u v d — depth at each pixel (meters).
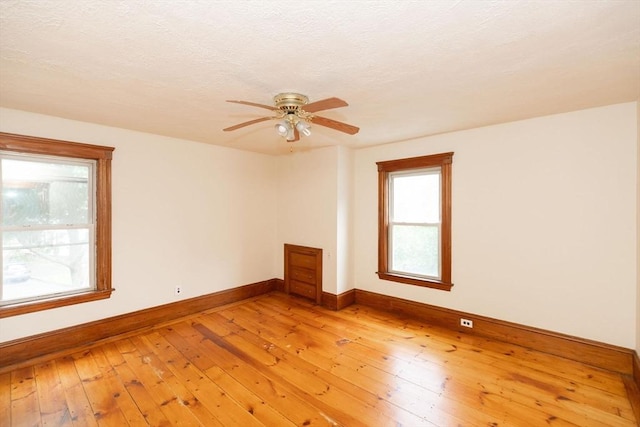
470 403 2.16
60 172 3.00
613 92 2.29
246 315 3.92
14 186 2.75
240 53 1.71
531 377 2.47
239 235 4.52
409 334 3.34
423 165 3.70
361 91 2.26
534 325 2.96
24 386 2.34
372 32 1.50
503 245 3.13
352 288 4.43
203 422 1.98
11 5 1.27
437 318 3.60
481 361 2.74
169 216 3.74
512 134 3.05
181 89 2.23
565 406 2.12
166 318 3.70
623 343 2.52
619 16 1.37
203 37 1.54
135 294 3.45
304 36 1.53
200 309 4.04
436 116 2.86
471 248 3.34
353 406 2.14
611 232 2.57
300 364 2.70
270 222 4.96
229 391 2.30
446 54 1.72
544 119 2.87
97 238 3.18
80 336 3.04
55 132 2.89
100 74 1.98
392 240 4.13
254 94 2.31
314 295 4.44
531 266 2.97
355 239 4.45
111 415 2.03
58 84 2.14
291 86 2.16
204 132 3.49
